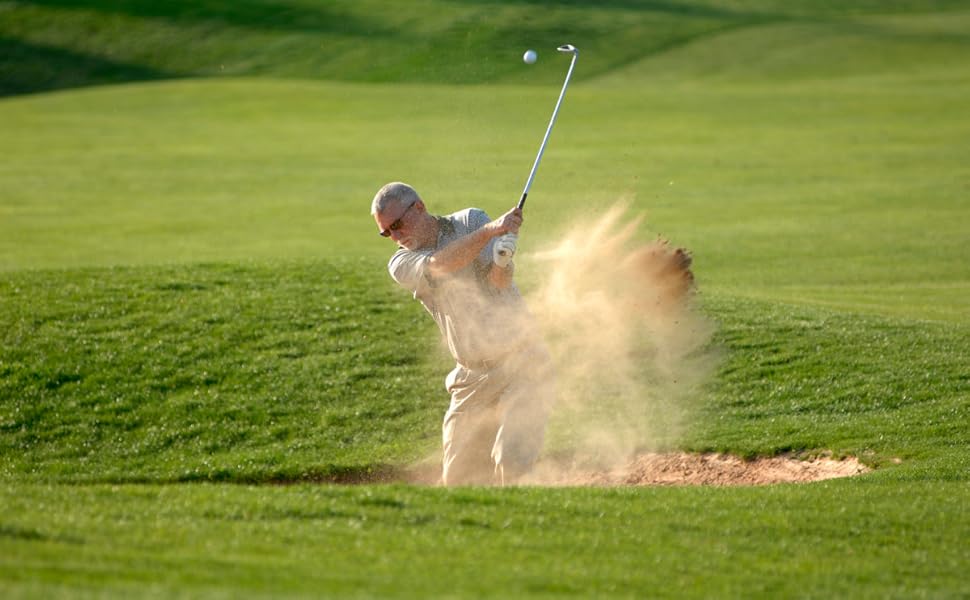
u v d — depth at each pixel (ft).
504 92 394.11
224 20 575.38
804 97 420.36
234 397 111.55
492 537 63.26
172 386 113.19
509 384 79.92
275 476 96.17
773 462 97.09
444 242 79.15
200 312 130.72
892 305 151.53
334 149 338.34
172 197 273.75
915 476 84.12
